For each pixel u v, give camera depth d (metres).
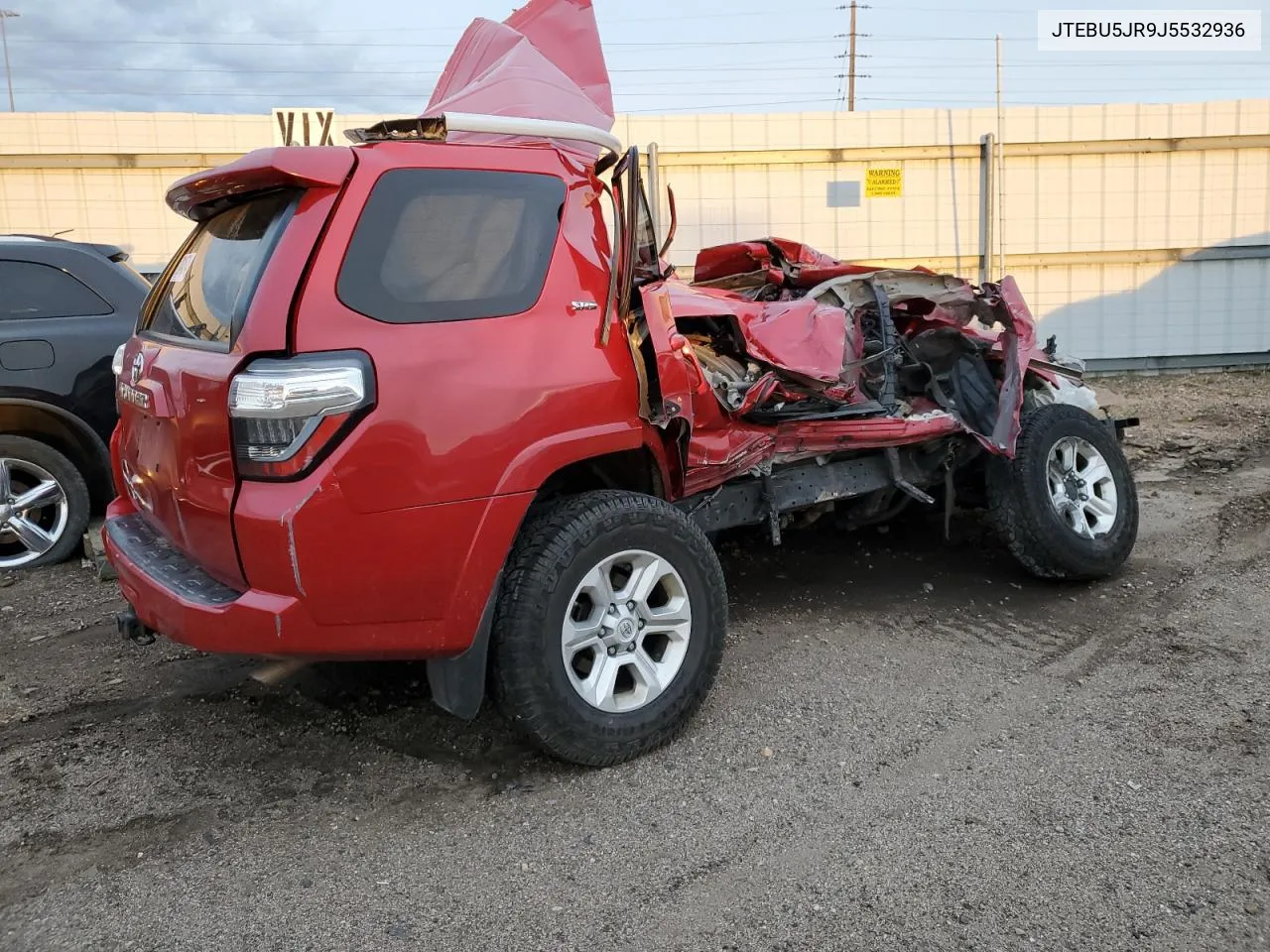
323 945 2.47
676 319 4.15
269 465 2.70
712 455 3.96
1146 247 13.80
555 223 3.29
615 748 3.27
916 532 6.08
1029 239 13.74
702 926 2.51
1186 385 12.92
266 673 4.18
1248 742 3.39
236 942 2.48
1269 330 14.03
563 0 4.30
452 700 3.08
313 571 2.72
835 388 4.39
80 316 5.86
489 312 3.07
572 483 3.68
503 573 3.14
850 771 3.28
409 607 2.90
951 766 3.29
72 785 3.28
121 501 3.91
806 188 13.48
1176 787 3.11
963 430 4.85
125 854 2.88
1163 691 3.83
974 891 2.62
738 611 4.83
